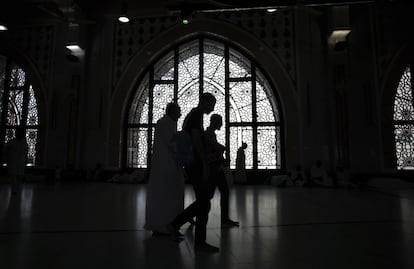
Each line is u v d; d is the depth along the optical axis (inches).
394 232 108.8
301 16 428.8
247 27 433.7
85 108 444.1
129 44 450.3
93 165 430.9
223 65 441.1
